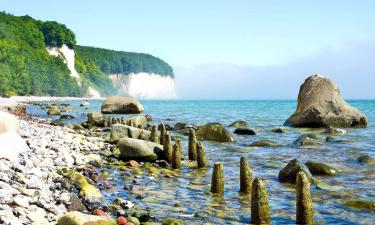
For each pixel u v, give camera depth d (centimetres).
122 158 1970
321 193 1416
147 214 1093
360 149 2541
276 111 8931
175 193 1392
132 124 3819
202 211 1185
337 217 1153
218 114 7281
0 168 1283
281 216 1158
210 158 2208
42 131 2708
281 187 1518
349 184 1567
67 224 871
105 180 1533
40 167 1496
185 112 8069
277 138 3158
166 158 2006
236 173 1788
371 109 10106
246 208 1224
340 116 3903
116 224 897
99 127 3919
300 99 4122
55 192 1162
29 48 19362
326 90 4019
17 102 9194
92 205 1148
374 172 1802
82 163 1780
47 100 13488
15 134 1780
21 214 895
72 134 2794
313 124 3950
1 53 14288
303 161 2105
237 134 3428
